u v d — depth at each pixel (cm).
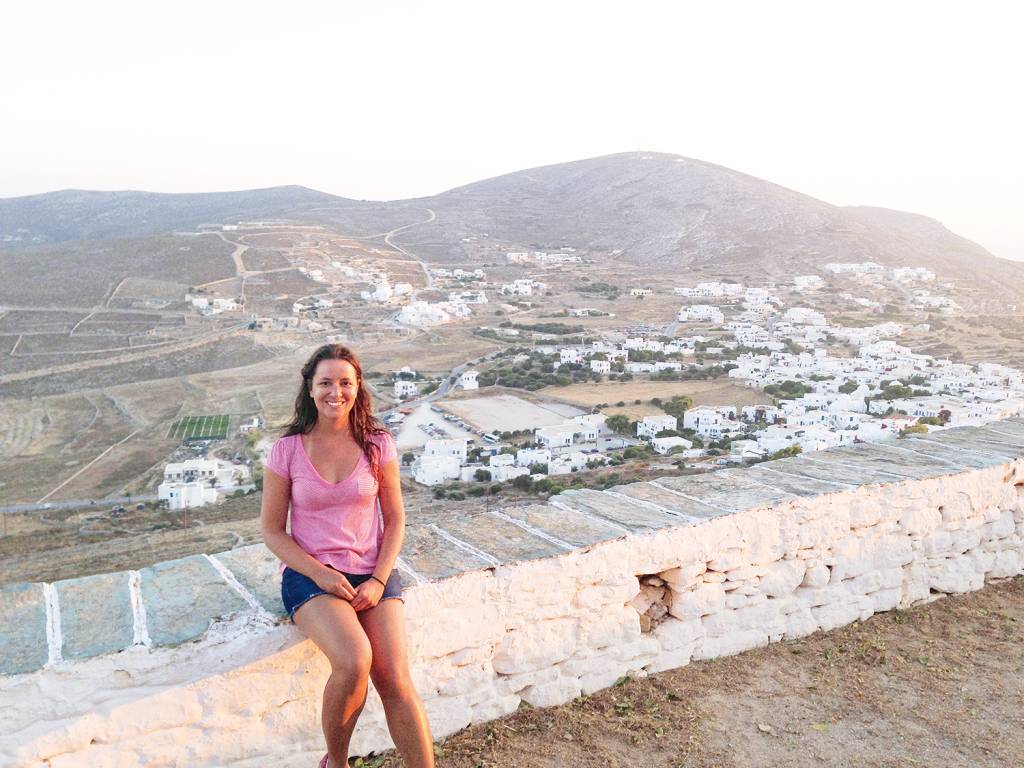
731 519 378
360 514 277
